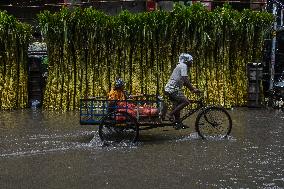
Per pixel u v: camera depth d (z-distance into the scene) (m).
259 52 14.14
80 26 13.34
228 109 13.61
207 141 9.80
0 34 13.54
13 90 13.67
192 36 13.59
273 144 9.56
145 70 13.62
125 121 9.45
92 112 9.64
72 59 13.54
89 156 8.68
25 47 13.84
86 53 13.56
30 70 13.92
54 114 12.88
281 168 7.96
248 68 13.78
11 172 7.73
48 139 10.01
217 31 13.63
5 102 13.59
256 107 13.72
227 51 13.84
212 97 13.72
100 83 13.57
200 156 8.66
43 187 7.01
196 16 13.44
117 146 9.41
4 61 13.68
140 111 9.63
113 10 18.02
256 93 13.67
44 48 15.33
